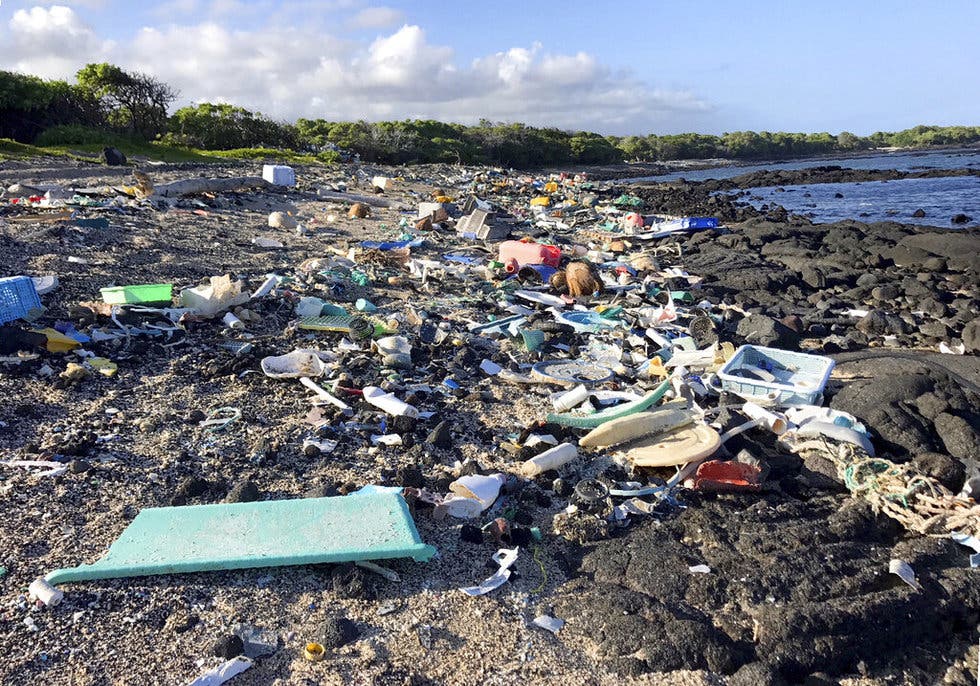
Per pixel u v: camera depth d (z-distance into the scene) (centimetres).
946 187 4562
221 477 586
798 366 883
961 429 730
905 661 436
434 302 1181
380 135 6138
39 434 628
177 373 782
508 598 468
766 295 1466
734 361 869
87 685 373
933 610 462
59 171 2459
